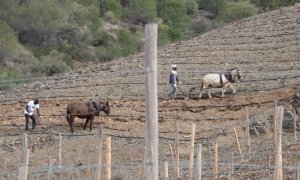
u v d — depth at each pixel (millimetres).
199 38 49031
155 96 10883
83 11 81438
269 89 32406
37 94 36719
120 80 38312
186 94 33688
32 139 28078
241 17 78812
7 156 26438
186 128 28750
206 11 95562
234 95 32125
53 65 67438
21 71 65375
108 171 16625
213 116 29891
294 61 38438
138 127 29438
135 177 22125
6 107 33719
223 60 41062
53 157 25828
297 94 27719
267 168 20891
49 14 75750
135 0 91438
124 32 81625
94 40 79438
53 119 31078
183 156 25031
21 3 79188
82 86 37625
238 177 20625
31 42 75875
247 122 23656
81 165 24172
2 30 68875
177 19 89750
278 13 54344
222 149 25422
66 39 77250
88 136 28203
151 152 10961
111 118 30516
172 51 45031
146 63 10836
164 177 18500
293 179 19516
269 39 44906
